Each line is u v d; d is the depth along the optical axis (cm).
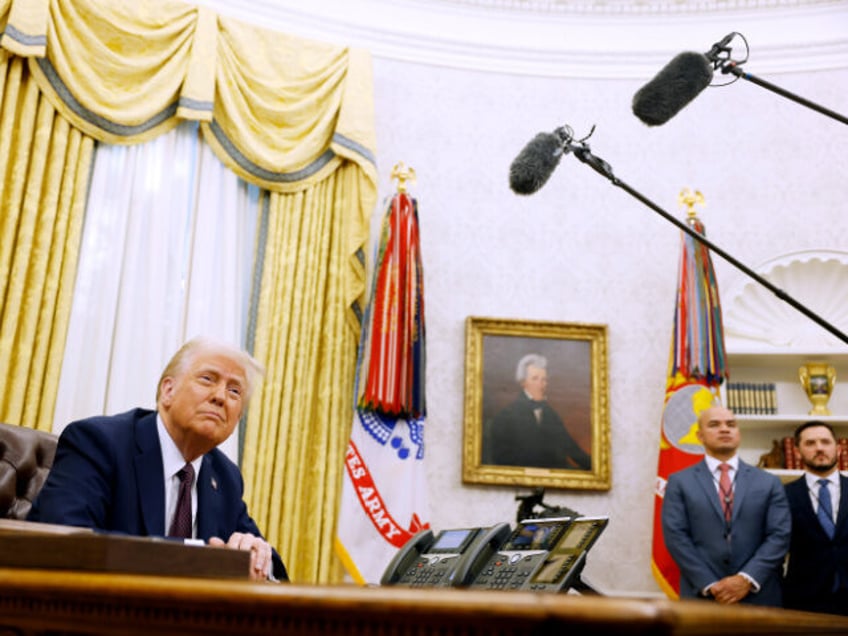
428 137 603
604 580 539
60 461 228
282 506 501
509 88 620
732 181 601
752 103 614
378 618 81
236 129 530
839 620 163
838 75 611
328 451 515
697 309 534
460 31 623
